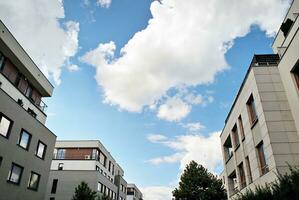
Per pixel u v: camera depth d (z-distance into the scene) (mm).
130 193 82062
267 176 14180
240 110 19141
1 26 20906
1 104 18219
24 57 23969
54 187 40031
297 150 13266
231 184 24000
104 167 50406
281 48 16266
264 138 14438
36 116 26281
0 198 17703
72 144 47344
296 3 17391
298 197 9523
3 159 18219
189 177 41406
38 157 23203
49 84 28656
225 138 24766
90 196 27578
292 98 14055
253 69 15992
